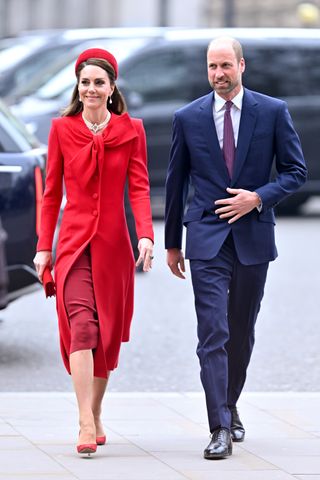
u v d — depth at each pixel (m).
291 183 20.67
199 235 20.67
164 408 24.19
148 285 41.69
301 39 61.62
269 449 20.83
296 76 61.31
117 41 59.59
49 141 20.56
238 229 20.67
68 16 122.56
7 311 36.41
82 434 19.78
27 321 34.81
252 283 20.89
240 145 20.64
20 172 30.16
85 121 20.42
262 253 20.78
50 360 29.55
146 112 58.09
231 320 21.22
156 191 58.28
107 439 21.42
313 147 61.41
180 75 58.78
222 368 20.20
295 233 56.38
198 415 23.59
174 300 38.75
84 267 20.27
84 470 19.20
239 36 61.12
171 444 21.14
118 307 20.34
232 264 20.77
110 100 20.66
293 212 64.88
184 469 19.39
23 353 30.36
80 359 19.77
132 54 58.53
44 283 20.59
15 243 29.98
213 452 19.92
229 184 20.72
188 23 111.94
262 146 20.72
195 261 20.69
